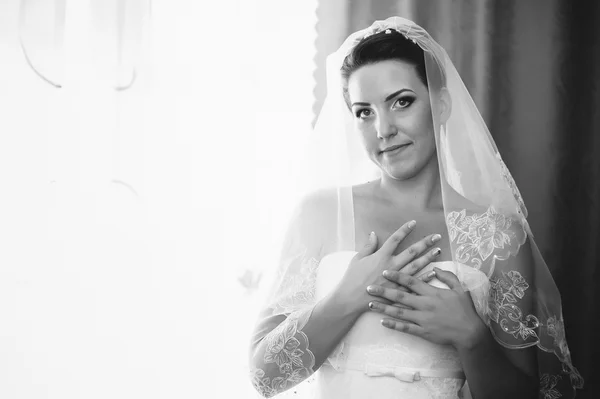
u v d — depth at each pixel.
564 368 1.54
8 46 1.92
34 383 1.87
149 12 2.05
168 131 2.04
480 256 1.39
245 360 2.00
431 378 1.33
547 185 2.08
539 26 2.10
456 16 2.13
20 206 1.90
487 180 1.47
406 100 1.40
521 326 1.37
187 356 1.99
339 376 1.35
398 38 1.41
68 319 1.91
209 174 2.06
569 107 2.08
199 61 2.08
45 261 1.90
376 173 1.54
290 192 2.07
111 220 1.97
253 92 2.10
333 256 1.43
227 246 2.04
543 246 2.07
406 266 1.36
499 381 1.33
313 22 2.14
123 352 1.94
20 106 1.92
